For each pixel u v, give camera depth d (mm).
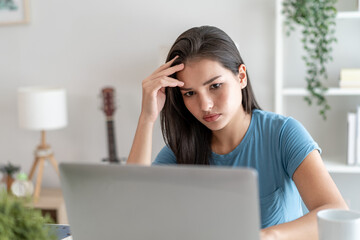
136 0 3113
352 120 2580
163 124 1544
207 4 2996
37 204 2967
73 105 3305
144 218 859
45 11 3262
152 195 842
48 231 809
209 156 1505
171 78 1368
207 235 829
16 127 3422
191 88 1312
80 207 906
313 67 2830
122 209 870
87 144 3328
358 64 2785
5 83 3387
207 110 1304
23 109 3000
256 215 794
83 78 3264
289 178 1414
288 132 1386
